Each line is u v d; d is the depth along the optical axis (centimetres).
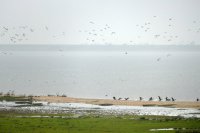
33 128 9206
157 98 16538
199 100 15338
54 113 11950
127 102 14425
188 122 10031
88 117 11150
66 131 8888
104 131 8931
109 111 12438
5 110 12438
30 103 13988
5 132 8744
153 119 10712
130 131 8888
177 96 17138
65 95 16862
